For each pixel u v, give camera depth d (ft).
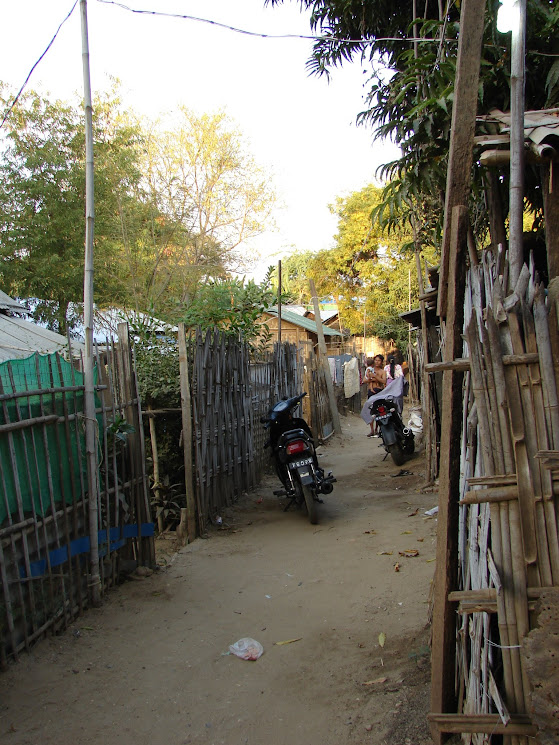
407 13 23.20
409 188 15.17
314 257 102.58
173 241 72.33
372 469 31.76
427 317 27.55
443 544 8.68
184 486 22.61
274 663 11.37
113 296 52.19
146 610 13.87
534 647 7.00
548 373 7.34
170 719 9.70
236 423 25.08
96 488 14.10
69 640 12.30
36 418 12.21
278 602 14.24
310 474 21.04
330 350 89.61
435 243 22.52
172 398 21.99
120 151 52.37
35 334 30.35
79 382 14.07
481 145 10.25
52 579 12.40
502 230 12.75
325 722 9.43
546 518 7.36
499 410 7.54
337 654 11.57
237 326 26.35
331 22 24.59
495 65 15.06
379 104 21.42
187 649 12.00
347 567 16.26
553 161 10.34
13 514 11.57
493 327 7.56
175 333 22.84
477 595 7.63
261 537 19.83
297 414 36.70
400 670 10.56
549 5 15.12
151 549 16.40
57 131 47.60
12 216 44.80
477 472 8.29
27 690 10.44
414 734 8.75
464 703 8.45
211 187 78.79
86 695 10.37
